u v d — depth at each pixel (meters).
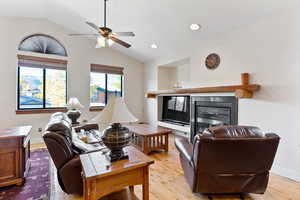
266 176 1.86
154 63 5.56
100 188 1.50
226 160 1.73
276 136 1.69
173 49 4.53
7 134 2.24
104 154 1.90
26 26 4.10
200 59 3.91
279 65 2.54
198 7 2.80
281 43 2.51
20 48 4.07
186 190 2.13
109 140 1.69
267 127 2.69
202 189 1.86
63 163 1.88
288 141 2.45
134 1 3.04
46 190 2.12
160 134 3.49
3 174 2.14
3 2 3.36
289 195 2.02
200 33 3.52
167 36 3.96
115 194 2.06
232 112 3.24
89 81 5.02
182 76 5.20
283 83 2.50
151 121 5.77
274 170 2.61
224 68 3.36
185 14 3.04
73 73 4.76
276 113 2.58
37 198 1.96
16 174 2.22
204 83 3.82
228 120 3.32
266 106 2.70
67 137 2.01
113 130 1.74
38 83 4.35
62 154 1.87
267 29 2.67
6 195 2.01
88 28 4.45
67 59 4.66
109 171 1.49
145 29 3.89
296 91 2.36
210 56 3.65
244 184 1.85
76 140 2.46
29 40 4.18
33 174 2.55
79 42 4.85
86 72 4.98
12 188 2.16
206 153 1.69
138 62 6.03
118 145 1.70
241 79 2.92
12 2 3.40
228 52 3.28
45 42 4.38
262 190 1.89
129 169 1.59
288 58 2.44
